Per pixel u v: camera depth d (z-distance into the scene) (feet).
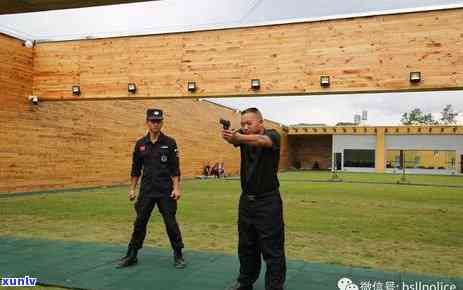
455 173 126.72
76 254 17.19
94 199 39.55
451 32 33.22
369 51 35.24
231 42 38.91
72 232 22.49
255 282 13.92
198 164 86.48
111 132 59.36
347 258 17.70
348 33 35.81
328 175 106.01
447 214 32.73
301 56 36.99
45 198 39.81
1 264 15.52
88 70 42.83
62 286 13.15
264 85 37.91
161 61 40.65
